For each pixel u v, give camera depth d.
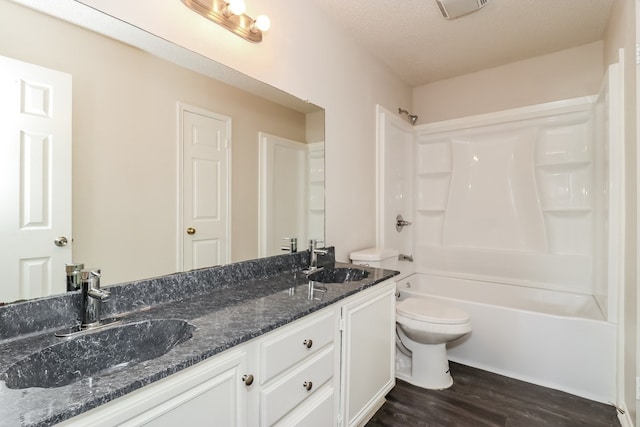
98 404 0.60
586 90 2.55
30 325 0.92
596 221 2.40
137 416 0.68
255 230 1.68
